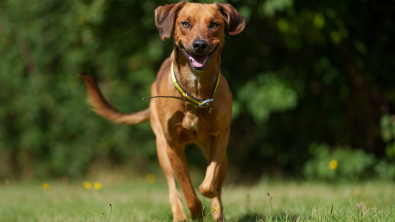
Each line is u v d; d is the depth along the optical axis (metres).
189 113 3.83
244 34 8.20
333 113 8.49
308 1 7.22
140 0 7.47
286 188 6.68
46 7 9.97
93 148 10.63
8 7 10.17
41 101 10.35
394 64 7.67
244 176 10.60
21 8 9.93
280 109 8.23
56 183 9.36
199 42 3.51
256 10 7.02
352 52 7.89
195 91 3.78
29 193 6.67
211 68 3.75
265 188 6.91
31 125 10.51
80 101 10.40
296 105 8.36
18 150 11.02
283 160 9.45
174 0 7.17
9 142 10.80
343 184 6.93
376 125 8.42
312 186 6.86
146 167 11.45
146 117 5.38
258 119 8.13
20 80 10.41
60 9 9.95
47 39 10.37
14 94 10.56
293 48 7.69
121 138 10.33
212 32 3.70
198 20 3.67
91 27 7.93
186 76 3.77
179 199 4.37
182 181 4.05
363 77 7.94
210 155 4.15
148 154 10.49
